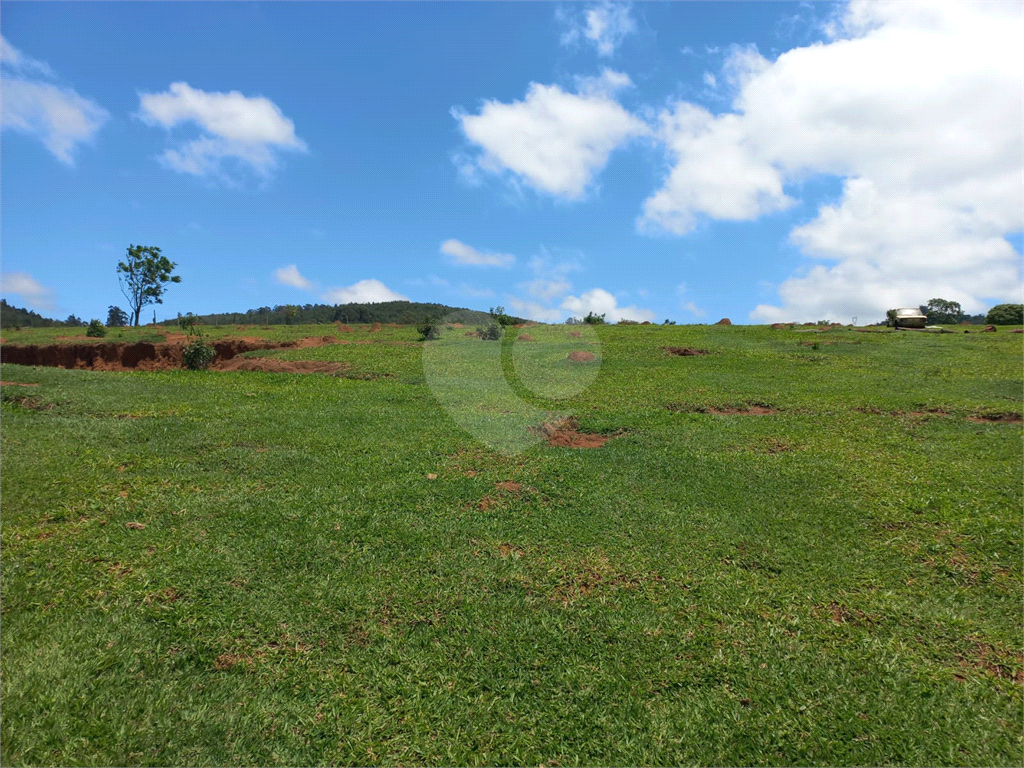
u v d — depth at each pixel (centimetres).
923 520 819
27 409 1305
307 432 1177
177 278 6519
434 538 746
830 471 998
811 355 2491
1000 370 2075
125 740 438
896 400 1558
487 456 1048
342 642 556
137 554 686
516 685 512
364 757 439
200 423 1222
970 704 497
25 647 524
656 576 677
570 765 438
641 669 531
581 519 809
